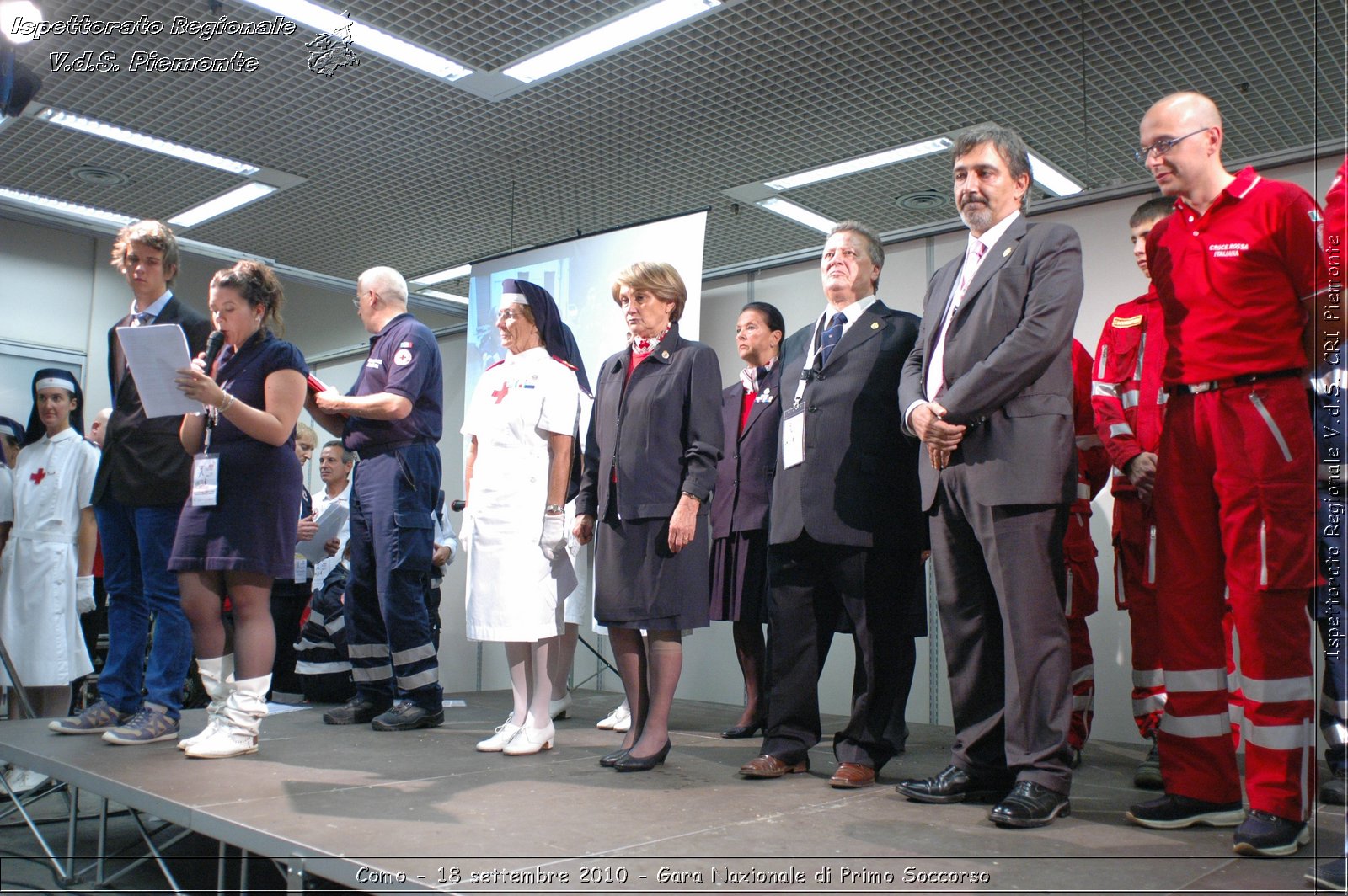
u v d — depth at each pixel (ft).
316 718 12.39
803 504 8.27
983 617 7.48
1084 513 10.30
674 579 8.74
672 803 7.25
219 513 9.07
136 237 10.42
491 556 9.61
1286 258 6.13
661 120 18.07
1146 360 9.52
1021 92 16.85
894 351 8.54
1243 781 8.48
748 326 12.25
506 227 23.41
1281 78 16.17
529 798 7.39
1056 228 7.18
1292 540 6.00
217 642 9.41
